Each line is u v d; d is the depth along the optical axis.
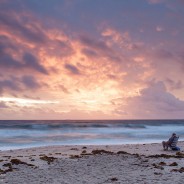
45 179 12.37
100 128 66.00
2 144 31.91
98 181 11.78
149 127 76.44
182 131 61.88
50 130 56.78
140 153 21.48
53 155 20.19
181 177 12.21
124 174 13.16
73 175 13.16
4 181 11.99
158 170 14.02
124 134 50.12
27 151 22.94
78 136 44.38
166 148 23.83
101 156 18.81
